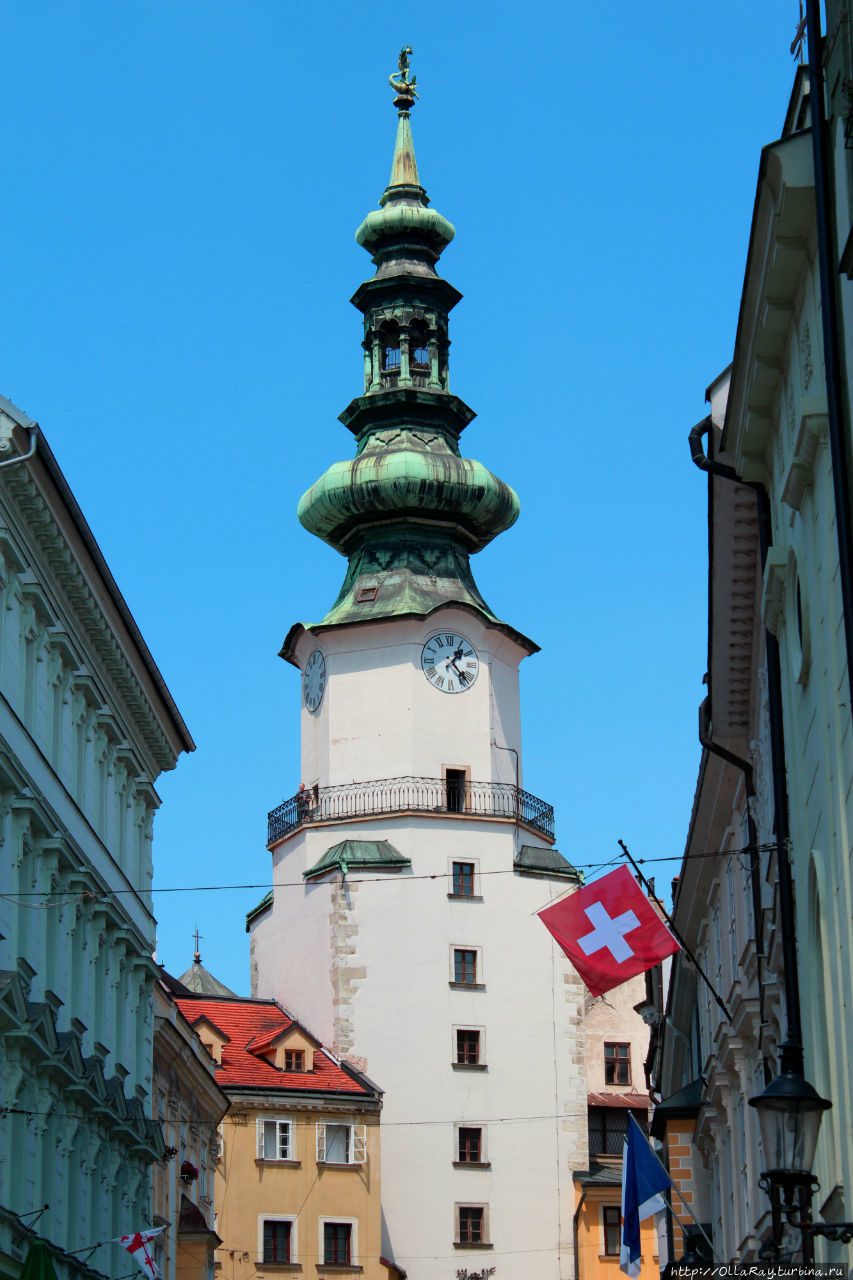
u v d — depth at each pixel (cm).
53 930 3847
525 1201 8338
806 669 2695
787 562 2841
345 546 9306
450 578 9038
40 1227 3706
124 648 4472
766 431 2903
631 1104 9644
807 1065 2866
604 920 3491
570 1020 8612
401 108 9688
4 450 3434
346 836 8725
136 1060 4806
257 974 9081
